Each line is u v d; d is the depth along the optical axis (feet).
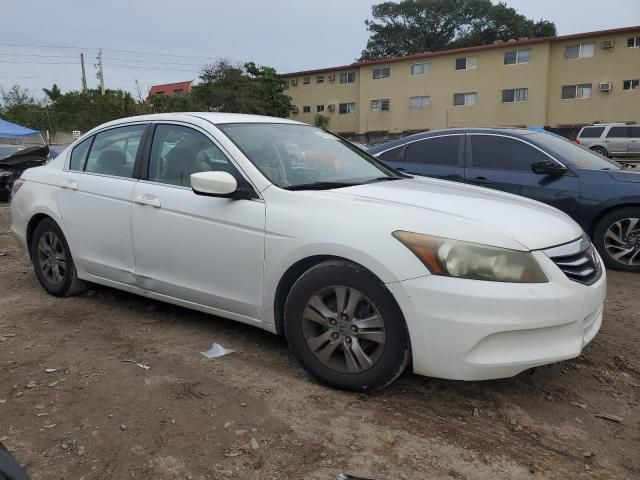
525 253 9.34
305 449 8.79
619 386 11.07
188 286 12.55
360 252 9.75
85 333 13.52
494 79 129.90
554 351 9.37
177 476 8.14
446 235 9.42
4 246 24.64
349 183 12.18
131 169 13.96
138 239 13.32
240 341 13.00
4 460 5.60
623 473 8.38
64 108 162.71
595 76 120.47
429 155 22.53
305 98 162.50
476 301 9.05
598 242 19.77
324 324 10.44
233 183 11.25
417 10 199.41
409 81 142.10
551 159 20.21
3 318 14.61
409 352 9.70
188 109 138.92
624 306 15.96
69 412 9.85
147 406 10.03
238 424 9.45
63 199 15.25
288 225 10.72
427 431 9.32
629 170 20.48
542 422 9.70
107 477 8.13
